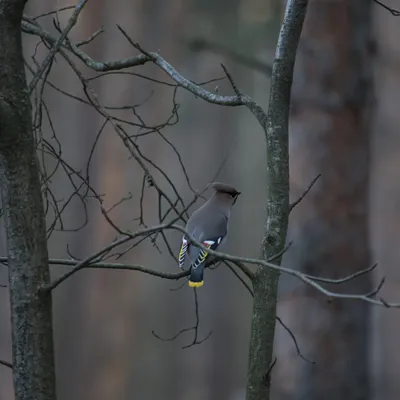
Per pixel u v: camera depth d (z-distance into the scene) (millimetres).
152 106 21828
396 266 24234
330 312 11969
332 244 12039
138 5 22250
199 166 29125
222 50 13016
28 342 5672
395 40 22828
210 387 28359
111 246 5258
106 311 21000
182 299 28953
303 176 12195
